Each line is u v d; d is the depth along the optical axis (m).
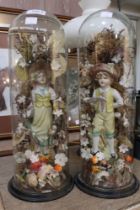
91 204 0.49
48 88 0.53
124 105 0.55
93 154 0.55
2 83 0.88
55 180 0.54
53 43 0.55
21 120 0.55
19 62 0.54
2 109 0.88
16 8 0.88
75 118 0.90
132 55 0.58
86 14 0.72
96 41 0.54
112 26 0.56
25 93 0.53
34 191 0.52
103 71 0.52
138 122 0.76
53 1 0.92
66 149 0.59
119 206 0.49
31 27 0.55
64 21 0.95
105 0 0.73
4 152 0.80
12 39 0.58
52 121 0.54
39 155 0.54
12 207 0.48
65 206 0.49
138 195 0.53
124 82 0.54
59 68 0.55
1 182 0.60
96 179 0.55
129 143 0.58
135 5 1.11
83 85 0.57
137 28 1.13
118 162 0.55
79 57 0.61
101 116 0.53
